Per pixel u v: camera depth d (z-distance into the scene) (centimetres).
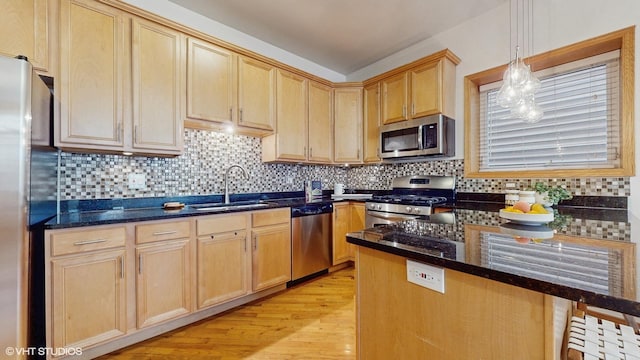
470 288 78
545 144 241
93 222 154
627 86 191
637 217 170
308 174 361
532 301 67
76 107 170
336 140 347
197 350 169
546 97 239
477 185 269
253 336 183
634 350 77
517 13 242
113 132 183
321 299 240
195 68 224
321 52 337
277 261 249
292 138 302
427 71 278
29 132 123
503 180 252
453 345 82
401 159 320
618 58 205
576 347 79
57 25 164
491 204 248
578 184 210
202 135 259
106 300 158
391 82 313
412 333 92
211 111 233
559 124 233
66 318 146
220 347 172
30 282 128
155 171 229
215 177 267
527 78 175
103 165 205
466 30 275
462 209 205
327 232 299
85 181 197
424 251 86
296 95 308
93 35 177
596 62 215
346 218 320
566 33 217
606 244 94
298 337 182
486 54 262
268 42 312
